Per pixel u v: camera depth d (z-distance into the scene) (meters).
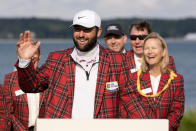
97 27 4.52
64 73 4.50
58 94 4.45
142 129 3.66
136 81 5.22
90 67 4.52
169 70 5.35
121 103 4.76
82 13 4.48
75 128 3.61
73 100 4.45
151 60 5.25
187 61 81.50
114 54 4.65
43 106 5.78
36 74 4.40
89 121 3.63
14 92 5.68
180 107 5.25
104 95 4.48
